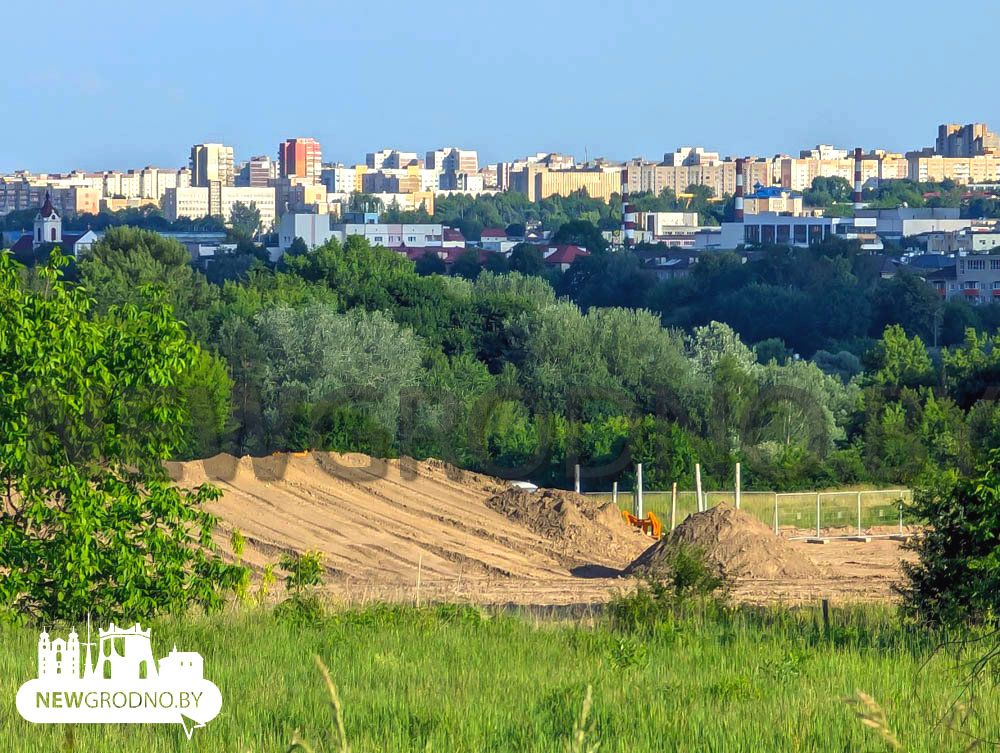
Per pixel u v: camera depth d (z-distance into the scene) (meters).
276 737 22.97
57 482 34.12
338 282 144.12
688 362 123.25
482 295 141.00
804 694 26.94
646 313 125.69
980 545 37.31
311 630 35.34
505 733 23.53
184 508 36.06
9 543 34.06
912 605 38.75
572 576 64.25
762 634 36.66
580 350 121.44
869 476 99.75
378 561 63.97
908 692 27.06
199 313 122.31
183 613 36.09
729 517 63.56
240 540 38.56
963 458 83.75
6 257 34.59
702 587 43.78
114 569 34.91
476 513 76.81
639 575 60.91
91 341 34.84
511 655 32.28
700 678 29.33
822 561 68.94
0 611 33.72
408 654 32.12
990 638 32.44
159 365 35.12
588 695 16.27
